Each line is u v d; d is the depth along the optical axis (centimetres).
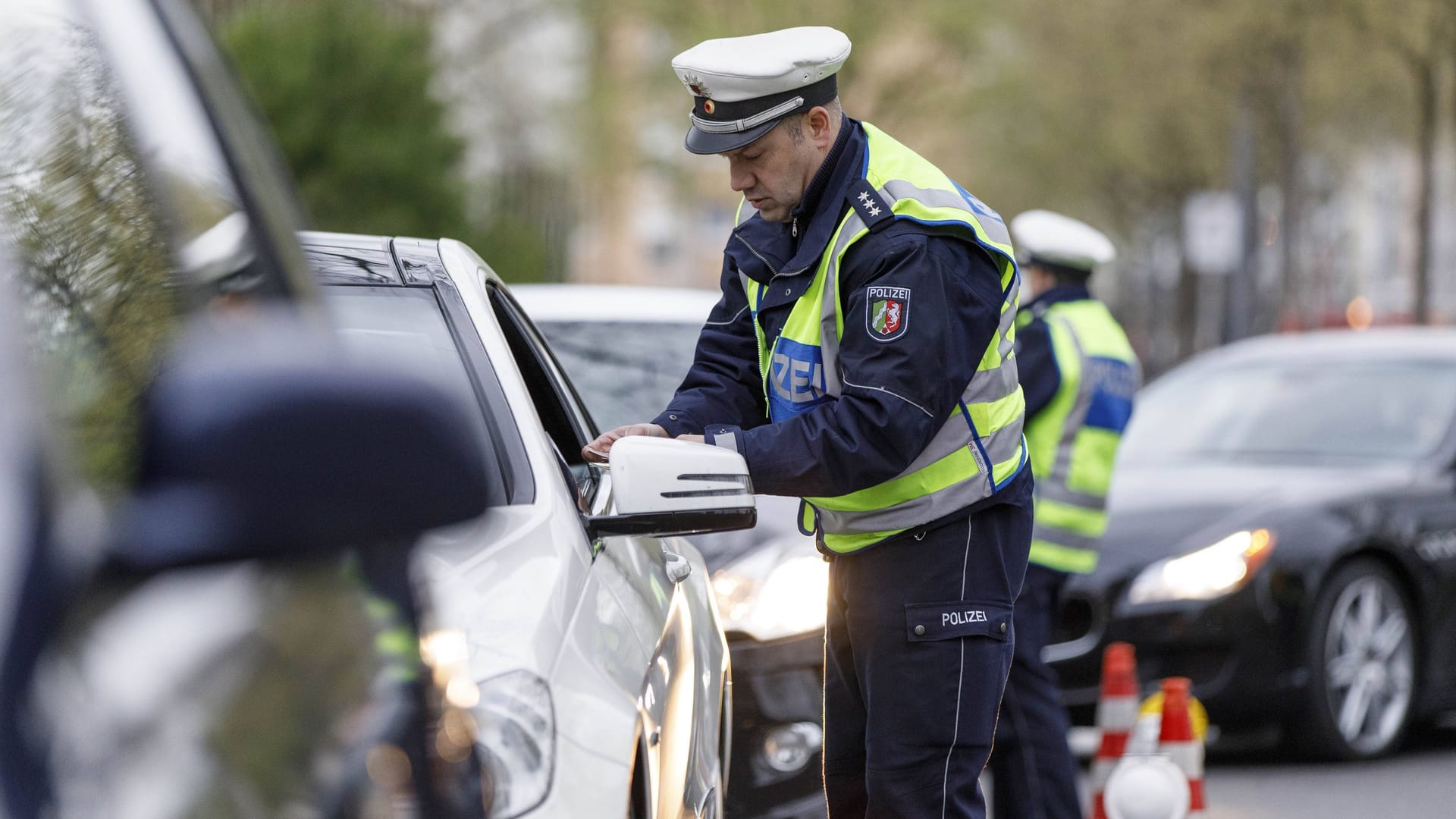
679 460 682
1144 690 1541
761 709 1074
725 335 914
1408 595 1655
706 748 755
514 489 671
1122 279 12319
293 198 429
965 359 812
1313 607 1565
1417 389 1831
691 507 677
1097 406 1275
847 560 867
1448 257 10844
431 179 4381
